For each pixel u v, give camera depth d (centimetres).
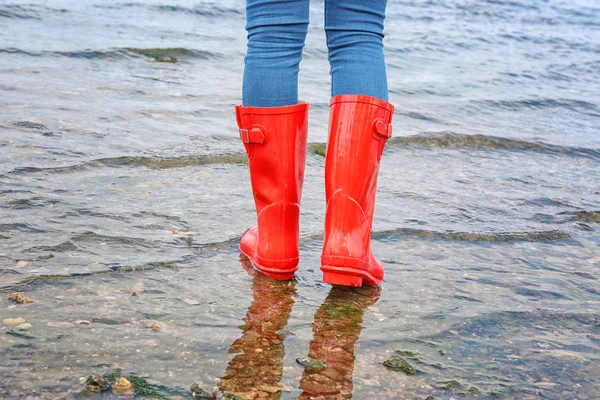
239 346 150
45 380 131
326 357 149
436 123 436
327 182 174
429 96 521
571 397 140
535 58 774
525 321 176
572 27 1154
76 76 451
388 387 139
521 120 469
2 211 220
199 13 814
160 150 310
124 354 143
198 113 391
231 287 182
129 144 315
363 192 172
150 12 782
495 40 893
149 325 157
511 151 388
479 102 512
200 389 131
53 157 282
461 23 1038
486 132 416
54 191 244
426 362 150
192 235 217
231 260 200
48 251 194
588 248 238
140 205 240
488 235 241
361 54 171
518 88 582
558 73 680
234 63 554
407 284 194
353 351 153
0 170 258
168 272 188
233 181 280
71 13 702
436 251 223
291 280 190
